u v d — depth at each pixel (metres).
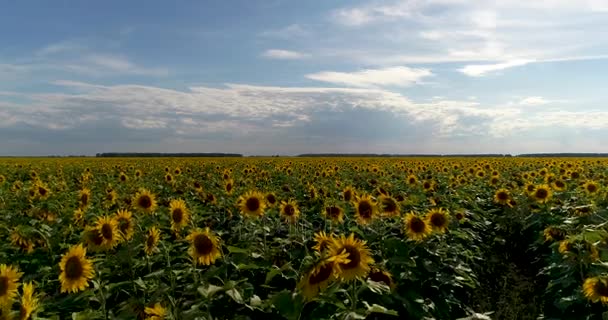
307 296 5.36
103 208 14.92
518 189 21.33
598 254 8.91
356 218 11.41
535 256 14.98
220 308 6.89
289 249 9.88
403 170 34.00
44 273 8.34
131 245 8.34
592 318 8.23
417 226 10.09
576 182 23.14
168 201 16.83
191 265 7.96
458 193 20.09
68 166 45.81
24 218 11.62
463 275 10.38
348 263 5.88
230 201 15.98
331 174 28.73
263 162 53.38
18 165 47.06
